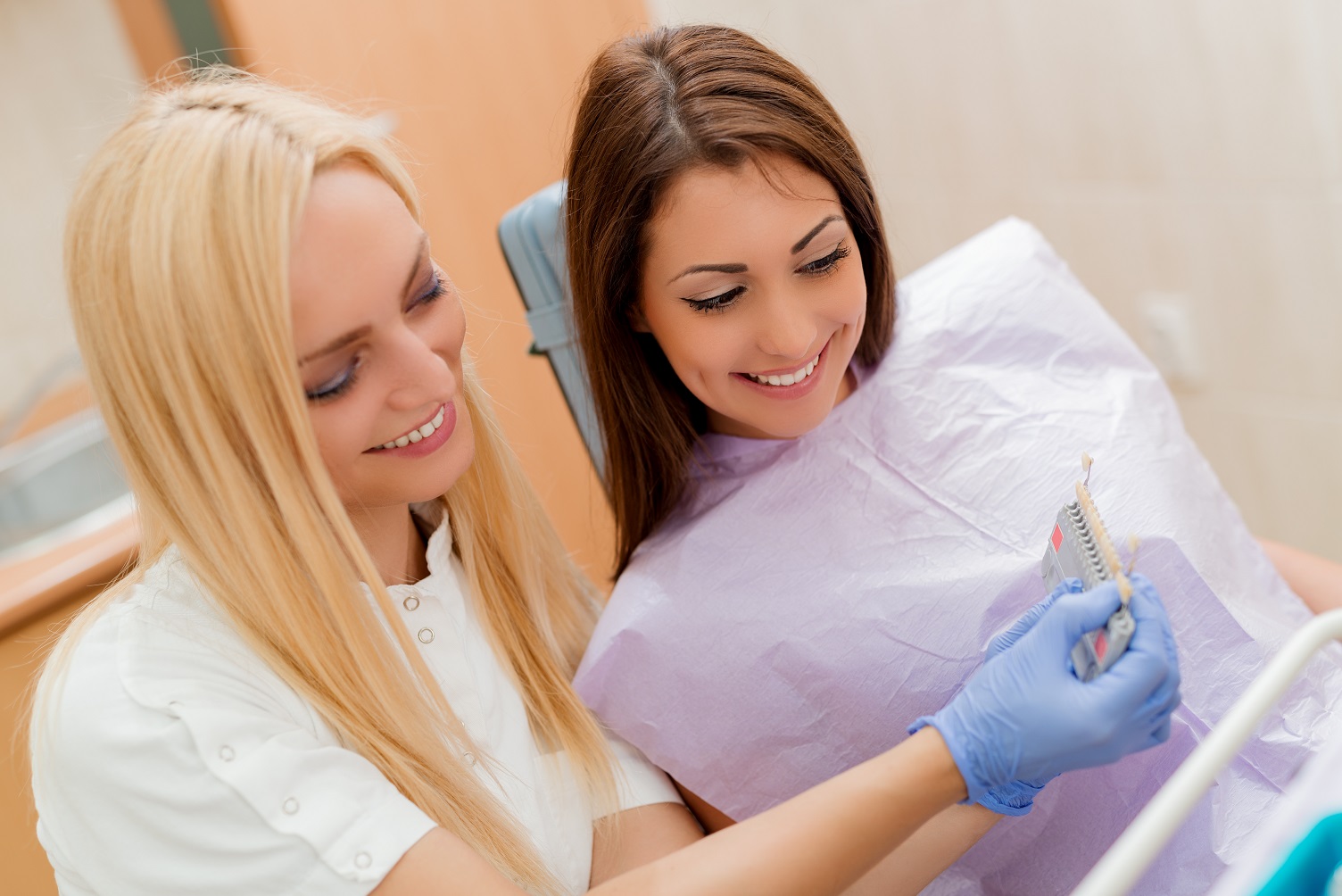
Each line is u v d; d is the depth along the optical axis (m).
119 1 1.80
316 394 0.83
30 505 2.11
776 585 1.03
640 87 0.91
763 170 0.88
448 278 0.93
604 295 0.98
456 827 0.90
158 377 0.81
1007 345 1.13
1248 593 1.06
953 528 1.02
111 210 0.81
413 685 0.92
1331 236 1.69
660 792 1.07
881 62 2.20
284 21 1.81
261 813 0.79
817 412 0.99
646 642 1.04
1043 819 1.00
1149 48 1.77
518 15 2.03
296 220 0.78
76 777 0.82
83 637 0.88
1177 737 0.96
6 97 2.20
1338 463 1.84
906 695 0.99
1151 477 1.03
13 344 2.29
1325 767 0.68
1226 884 0.64
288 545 0.86
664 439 1.07
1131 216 1.92
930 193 2.26
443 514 1.06
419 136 1.97
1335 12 1.55
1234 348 1.89
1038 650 0.75
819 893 0.76
